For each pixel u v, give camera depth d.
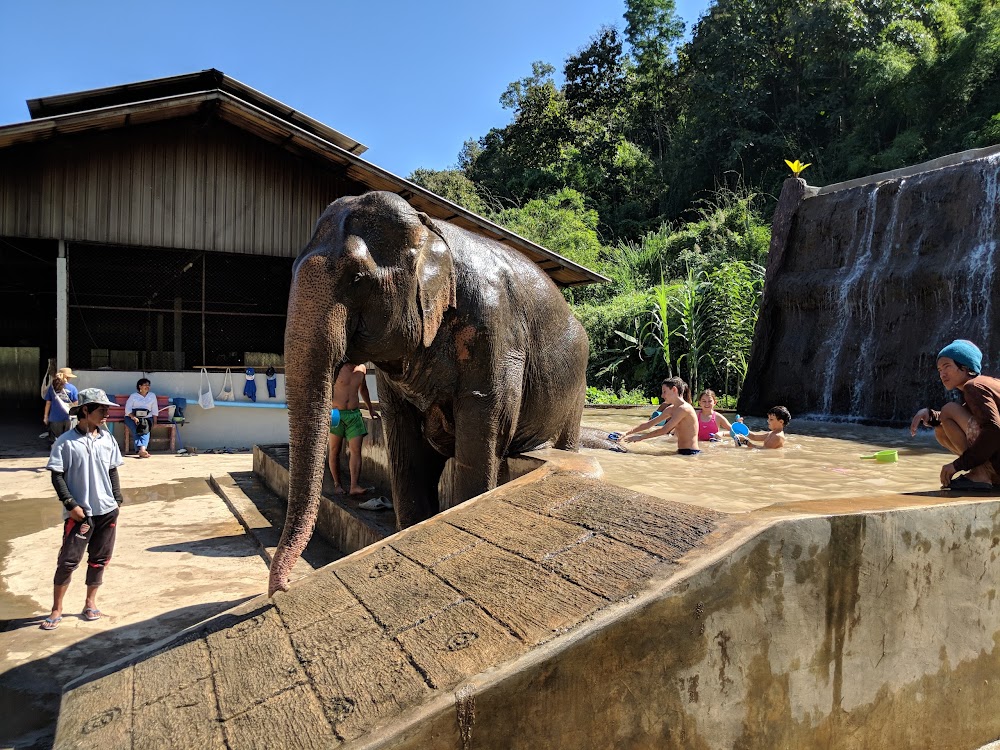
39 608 4.86
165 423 13.02
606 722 2.29
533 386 4.80
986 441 3.59
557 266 14.09
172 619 4.63
